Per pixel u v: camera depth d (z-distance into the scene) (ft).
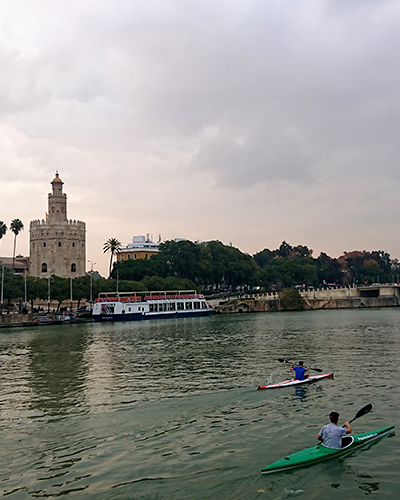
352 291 583.58
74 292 414.82
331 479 60.44
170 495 57.16
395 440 72.13
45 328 317.42
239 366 138.82
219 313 476.54
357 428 78.02
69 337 245.65
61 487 59.93
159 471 63.62
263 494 57.06
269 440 73.51
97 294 434.71
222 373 127.95
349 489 57.82
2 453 71.26
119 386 114.52
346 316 374.22
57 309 449.06
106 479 61.72
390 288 564.30
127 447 72.38
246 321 342.23
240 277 581.94
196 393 103.96
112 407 94.73
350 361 142.72
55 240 528.63
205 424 82.12
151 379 122.01
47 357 169.78
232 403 95.20
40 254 530.27
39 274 527.81
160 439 75.36
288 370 130.72
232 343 200.13
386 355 153.38
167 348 188.03
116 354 173.37
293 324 299.79
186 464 65.57
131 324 342.44
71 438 77.05
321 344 188.03
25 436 78.54
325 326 277.64
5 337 256.32
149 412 90.22
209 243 613.11
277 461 63.93
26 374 135.54
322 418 83.92
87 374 132.67
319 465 64.28
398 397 96.17
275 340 207.31
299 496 56.44
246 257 629.51
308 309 515.09
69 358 165.78
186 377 123.24
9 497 57.72
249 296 523.29
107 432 79.46
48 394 108.17
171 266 570.87
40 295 404.36
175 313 407.44
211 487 58.90
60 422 85.76
